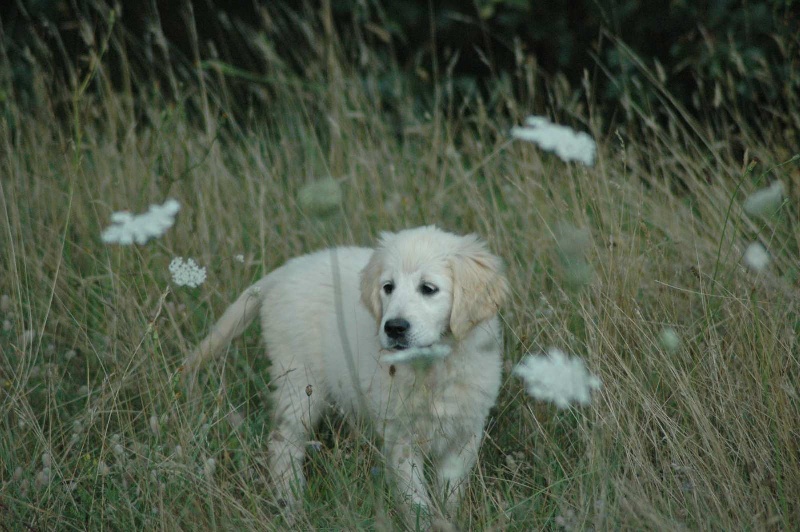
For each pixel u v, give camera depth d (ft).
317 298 15.17
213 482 12.16
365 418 14.11
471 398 13.96
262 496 13.04
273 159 23.47
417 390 13.70
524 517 11.95
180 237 19.04
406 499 12.35
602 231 15.96
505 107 29.91
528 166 20.12
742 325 13.71
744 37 25.84
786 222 17.78
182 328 17.08
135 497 12.63
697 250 16.55
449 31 32.19
